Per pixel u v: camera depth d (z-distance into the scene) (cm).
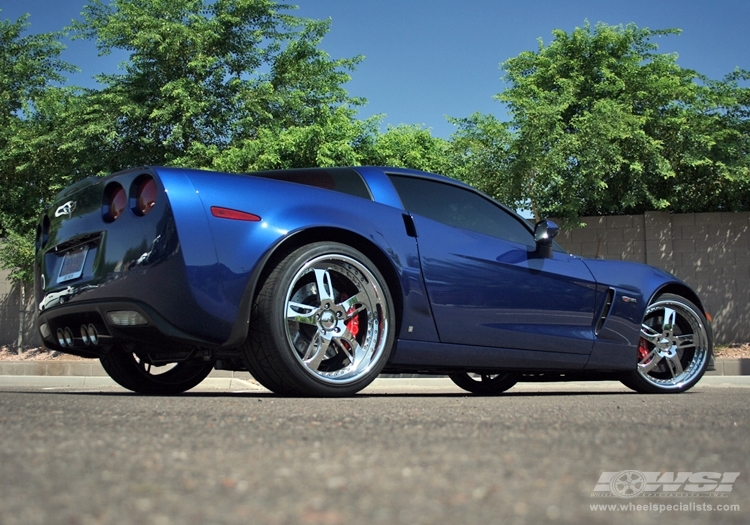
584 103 1192
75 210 296
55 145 1332
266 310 260
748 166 1158
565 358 357
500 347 329
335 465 109
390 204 313
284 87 1447
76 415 181
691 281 1177
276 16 1439
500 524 72
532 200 1105
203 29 1337
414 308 298
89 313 278
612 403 260
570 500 85
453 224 333
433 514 76
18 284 1252
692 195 1239
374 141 1271
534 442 137
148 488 89
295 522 71
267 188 275
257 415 186
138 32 1294
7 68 1516
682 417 195
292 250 270
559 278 357
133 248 260
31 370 988
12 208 1413
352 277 282
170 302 250
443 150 1191
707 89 1214
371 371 282
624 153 1162
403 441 138
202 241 253
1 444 130
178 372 368
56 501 81
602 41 1229
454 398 290
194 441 136
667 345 405
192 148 1231
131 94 1302
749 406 246
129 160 1324
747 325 1167
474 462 112
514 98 1081
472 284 319
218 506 79
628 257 1182
